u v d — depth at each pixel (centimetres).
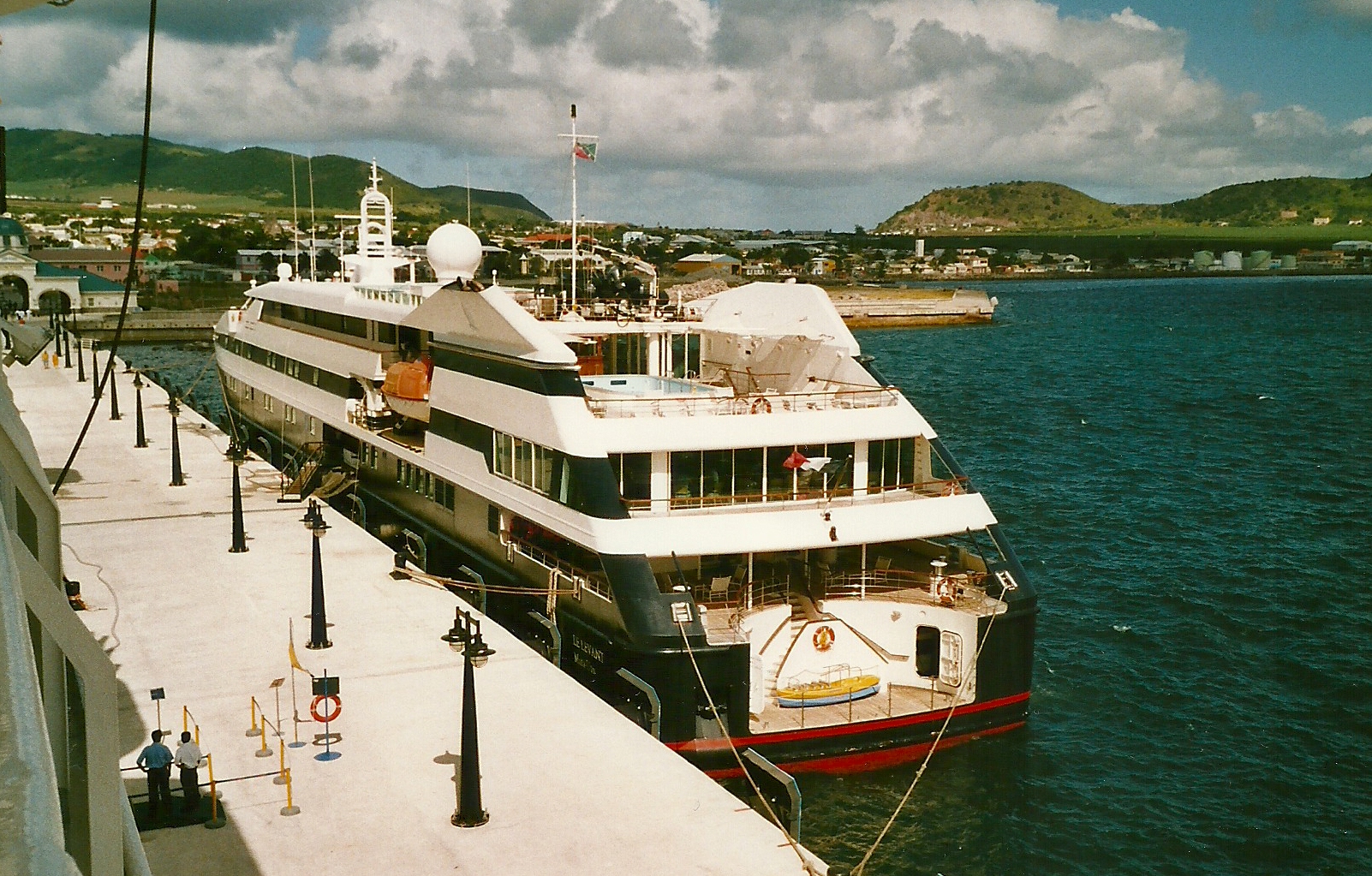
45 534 1110
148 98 1522
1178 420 9194
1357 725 3109
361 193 5475
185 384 10206
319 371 4897
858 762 2631
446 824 1992
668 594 2528
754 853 1903
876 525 2770
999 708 2736
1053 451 7631
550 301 3759
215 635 2970
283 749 2147
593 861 1872
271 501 4556
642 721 2531
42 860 245
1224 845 2489
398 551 3925
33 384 8194
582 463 2695
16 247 15362
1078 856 2431
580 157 3838
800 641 2686
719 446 2816
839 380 3247
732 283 18838
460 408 3359
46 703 847
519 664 2753
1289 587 4384
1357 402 10381
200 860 1875
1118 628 3891
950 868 2372
